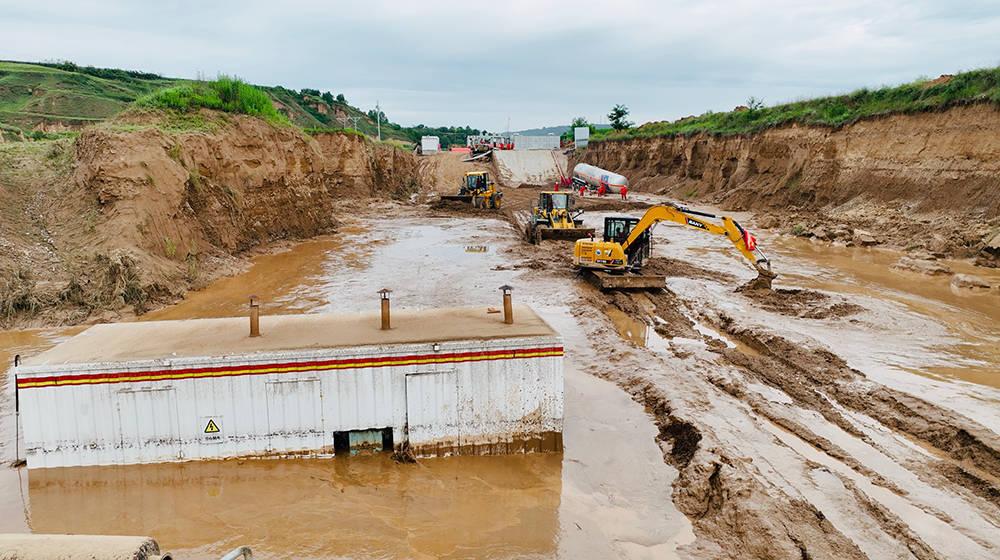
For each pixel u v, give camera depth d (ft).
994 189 91.09
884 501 27.63
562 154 279.49
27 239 64.54
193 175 80.33
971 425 33.60
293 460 31.53
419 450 32.12
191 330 34.83
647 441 34.32
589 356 47.83
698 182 185.68
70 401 30.01
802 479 28.84
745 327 53.31
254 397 30.91
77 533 25.90
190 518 26.99
